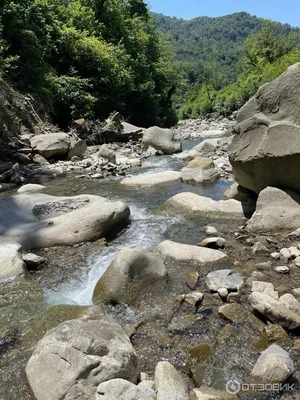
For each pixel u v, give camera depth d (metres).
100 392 2.48
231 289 4.09
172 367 2.96
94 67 23.03
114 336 2.99
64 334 2.93
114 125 18.39
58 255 5.33
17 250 5.12
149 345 3.36
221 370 3.01
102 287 4.14
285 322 3.40
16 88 16.05
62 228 5.83
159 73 33.72
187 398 2.62
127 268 4.15
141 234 6.08
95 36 26.28
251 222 5.85
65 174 11.05
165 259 4.93
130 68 26.22
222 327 3.55
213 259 4.85
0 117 12.12
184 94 79.62
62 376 2.66
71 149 13.30
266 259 4.89
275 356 2.96
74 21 24.83
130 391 2.48
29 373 2.85
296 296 3.93
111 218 6.05
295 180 6.05
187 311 3.83
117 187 9.27
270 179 6.35
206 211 6.82
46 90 17.91
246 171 6.65
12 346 3.36
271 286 4.06
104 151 13.16
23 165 11.86
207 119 38.56
